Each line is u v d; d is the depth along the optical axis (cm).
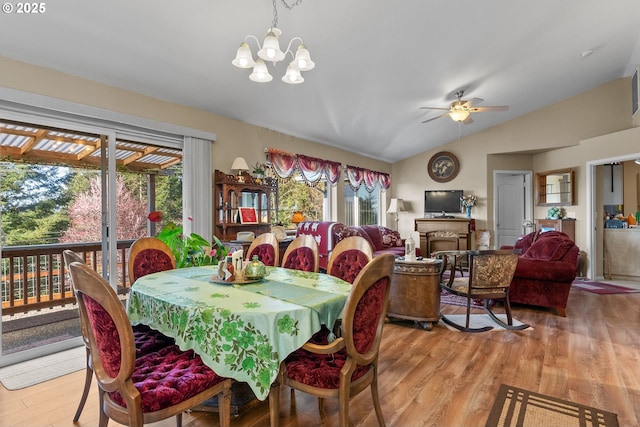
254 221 437
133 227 365
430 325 343
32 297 319
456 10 307
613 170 668
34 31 237
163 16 243
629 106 577
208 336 158
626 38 440
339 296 182
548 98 611
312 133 549
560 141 636
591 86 597
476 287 340
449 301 461
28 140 287
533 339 315
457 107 455
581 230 619
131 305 203
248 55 204
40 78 271
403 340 314
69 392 221
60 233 309
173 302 172
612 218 643
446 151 766
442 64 400
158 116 354
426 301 341
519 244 531
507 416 193
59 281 331
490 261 335
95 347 143
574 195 630
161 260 279
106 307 130
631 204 658
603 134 596
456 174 752
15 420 190
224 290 196
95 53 270
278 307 162
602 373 245
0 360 258
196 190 384
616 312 404
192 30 263
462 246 711
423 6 292
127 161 358
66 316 337
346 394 152
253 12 254
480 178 724
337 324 203
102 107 309
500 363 264
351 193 721
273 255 307
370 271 153
